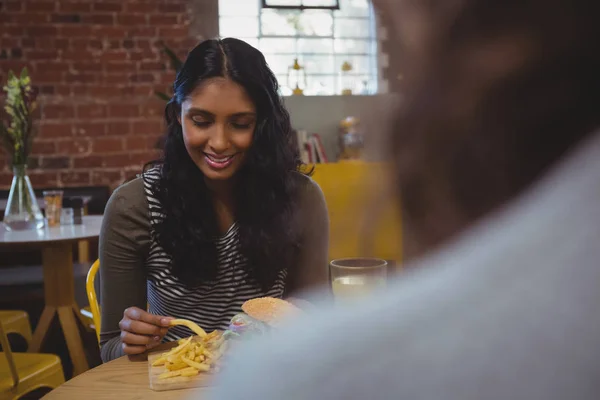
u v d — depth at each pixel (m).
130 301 1.38
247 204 1.40
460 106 0.20
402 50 0.20
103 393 0.99
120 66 4.67
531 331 0.20
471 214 0.20
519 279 0.20
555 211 0.20
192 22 4.80
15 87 2.89
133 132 4.71
